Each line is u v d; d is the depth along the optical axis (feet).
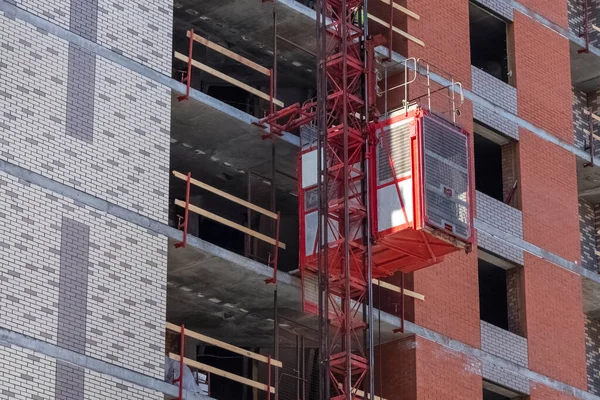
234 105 219.00
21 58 175.42
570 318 222.07
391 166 197.36
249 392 216.33
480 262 222.69
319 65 202.18
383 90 212.64
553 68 233.96
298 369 201.77
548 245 223.10
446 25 219.00
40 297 169.58
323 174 198.39
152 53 187.32
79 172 176.45
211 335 206.90
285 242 219.20
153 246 180.04
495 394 221.87
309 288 196.44
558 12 238.48
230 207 216.95
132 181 180.55
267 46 211.41
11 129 172.55
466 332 207.72
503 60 232.94
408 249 197.36
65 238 173.37
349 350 191.62
